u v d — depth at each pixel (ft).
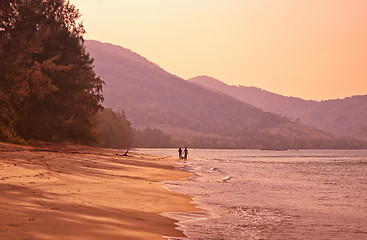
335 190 82.07
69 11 225.97
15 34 176.86
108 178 72.18
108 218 35.04
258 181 97.60
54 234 27.32
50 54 191.42
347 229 38.96
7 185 48.75
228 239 32.40
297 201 60.23
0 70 163.02
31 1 196.75
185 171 120.88
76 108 224.33
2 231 26.81
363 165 233.55
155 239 29.19
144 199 50.03
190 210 45.24
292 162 265.54
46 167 76.02
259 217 44.11
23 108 185.26
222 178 100.94
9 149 109.91
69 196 45.70
